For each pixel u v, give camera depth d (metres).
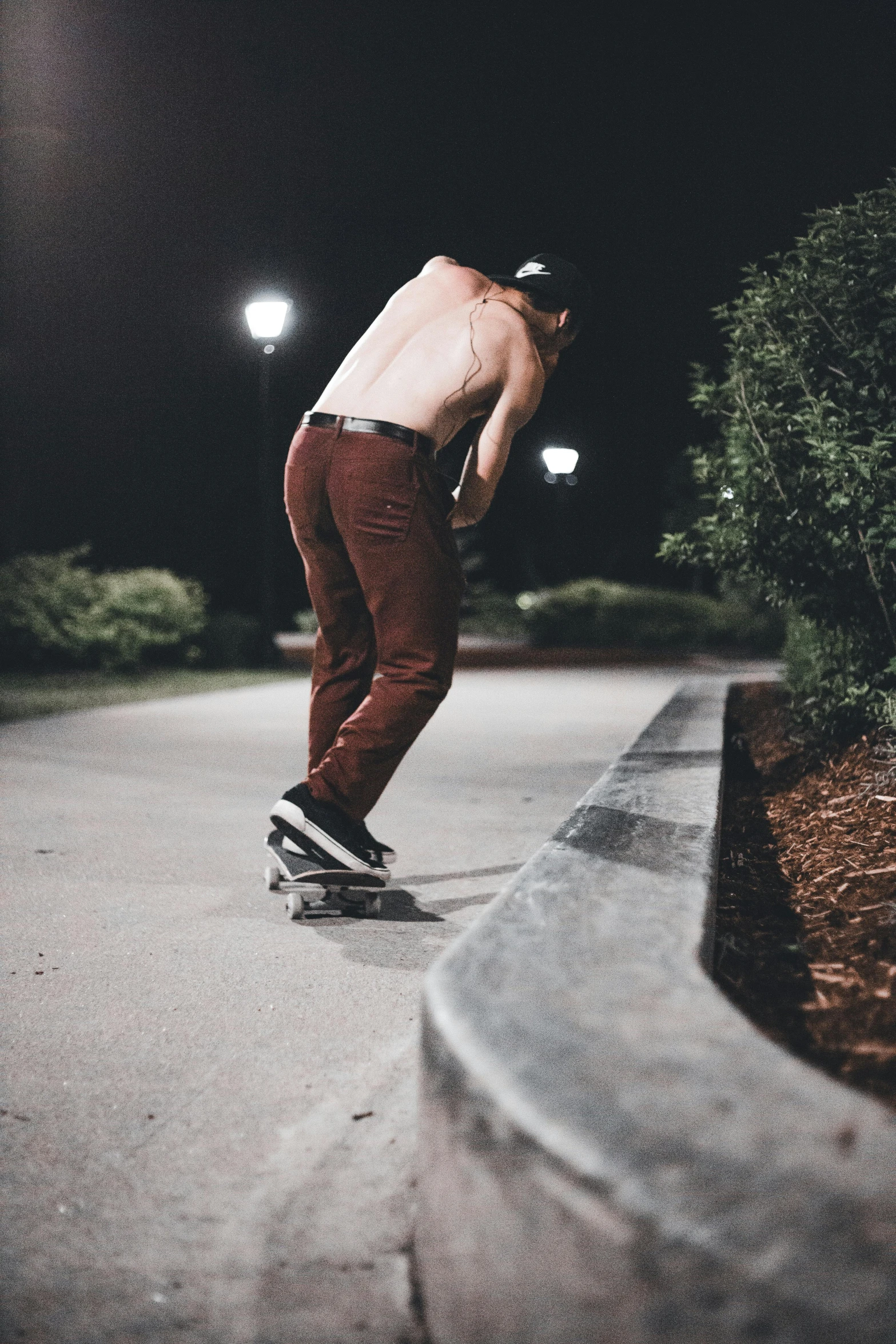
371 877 3.89
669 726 6.33
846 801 4.24
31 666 17.94
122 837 5.57
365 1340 1.64
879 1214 1.07
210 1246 1.91
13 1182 2.14
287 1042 2.86
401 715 3.74
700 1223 1.07
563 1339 1.18
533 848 5.32
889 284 4.61
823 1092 1.30
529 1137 1.24
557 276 3.96
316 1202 2.05
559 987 1.65
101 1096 2.54
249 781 7.38
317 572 3.97
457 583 3.79
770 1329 1.01
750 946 2.65
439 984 1.65
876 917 2.80
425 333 3.74
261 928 3.96
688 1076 1.33
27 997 3.21
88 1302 1.75
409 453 3.65
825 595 5.21
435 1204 1.50
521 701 13.77
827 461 4.43
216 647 20.16
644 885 2.35
